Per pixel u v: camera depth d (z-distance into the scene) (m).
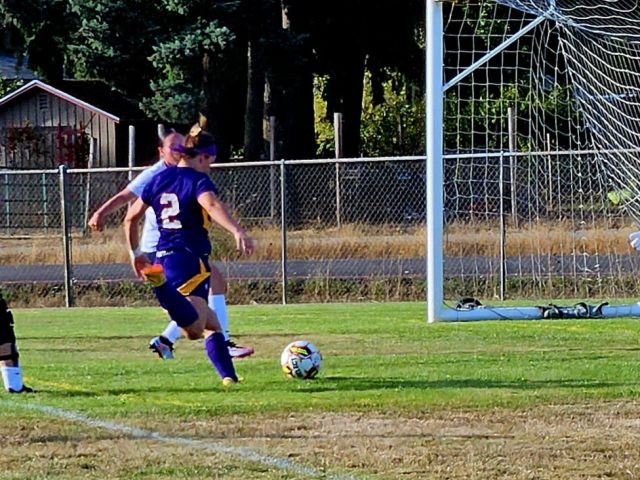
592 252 45.69
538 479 13.41
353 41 102.94
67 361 25.88
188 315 20.39
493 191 49.25
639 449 15.02
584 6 36.53
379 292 45.81
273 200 56.72
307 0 98.12
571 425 16.78
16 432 16.62
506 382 21.27
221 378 21.64
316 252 50.69
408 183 65.25
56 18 90.50
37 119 95.56
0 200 65.88
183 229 20.45
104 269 52.28
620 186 44.03
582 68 42.94
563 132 49.19
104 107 97.75
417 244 50.12
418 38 114.12
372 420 17.31
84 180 65.94
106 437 16.20
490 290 45.12
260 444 15.58
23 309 44.75
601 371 22.83
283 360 22.08
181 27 85.75
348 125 107.00
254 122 93.75
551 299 44.00
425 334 31.17
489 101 46.47
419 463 14.27
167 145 20.94
